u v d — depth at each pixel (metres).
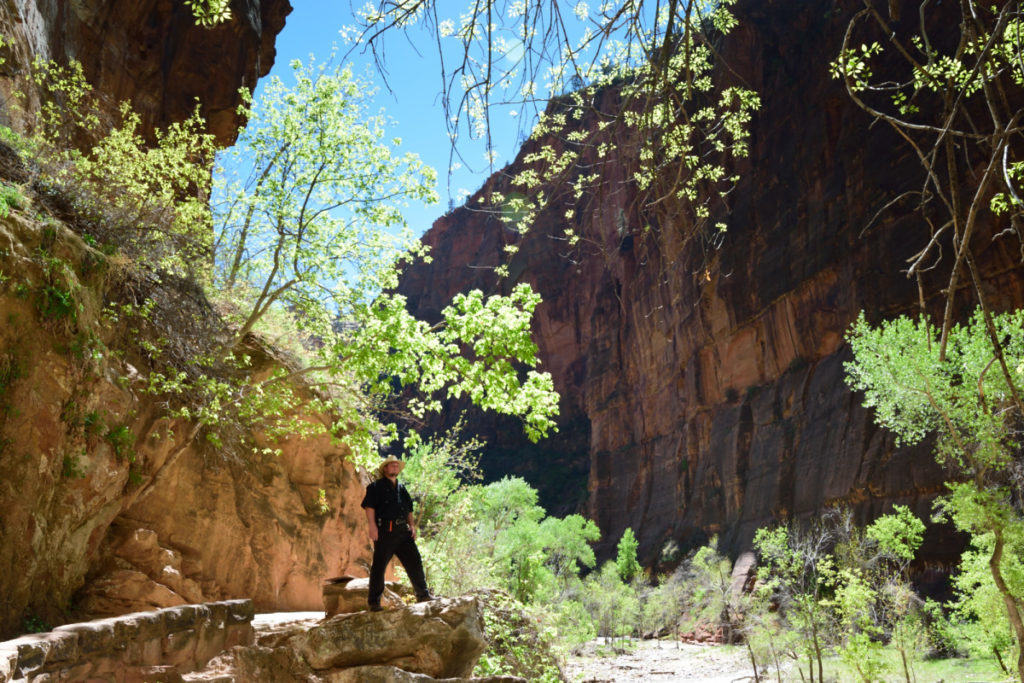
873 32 42.44
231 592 12.41
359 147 12.86
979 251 35.88
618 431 83.94
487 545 18.80
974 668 22.34
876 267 44.41
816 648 22.81
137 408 10.38
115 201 10.92
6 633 7.15
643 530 70.81
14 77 13.23
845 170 49.31
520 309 9.89
